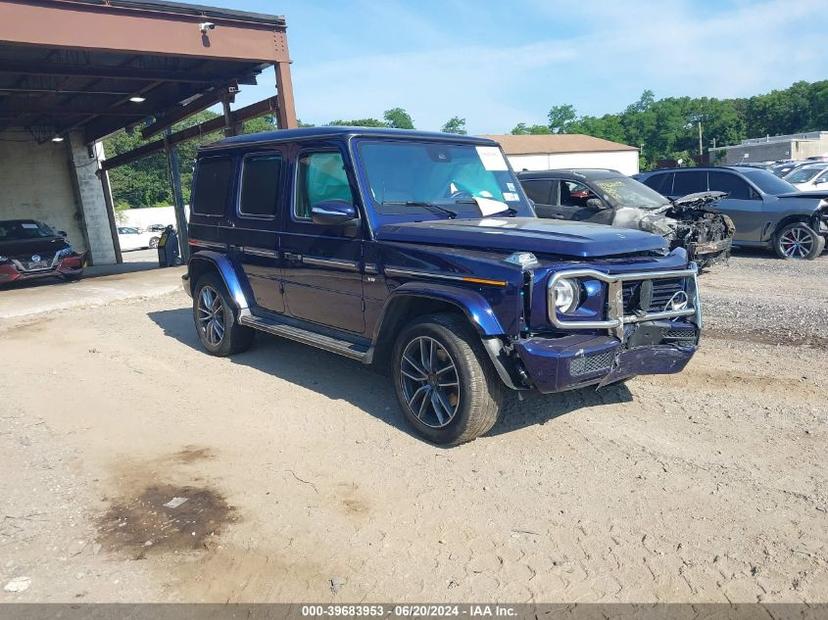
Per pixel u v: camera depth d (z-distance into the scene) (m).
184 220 18.72
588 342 3.87
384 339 4.68
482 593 2.87
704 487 3.71
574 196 9.84
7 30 9.78
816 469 3.88
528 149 63.31
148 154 19.91
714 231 10.04
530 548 3.18
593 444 4.31
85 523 3.49
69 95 16.48
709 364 5.92
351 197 4.87
